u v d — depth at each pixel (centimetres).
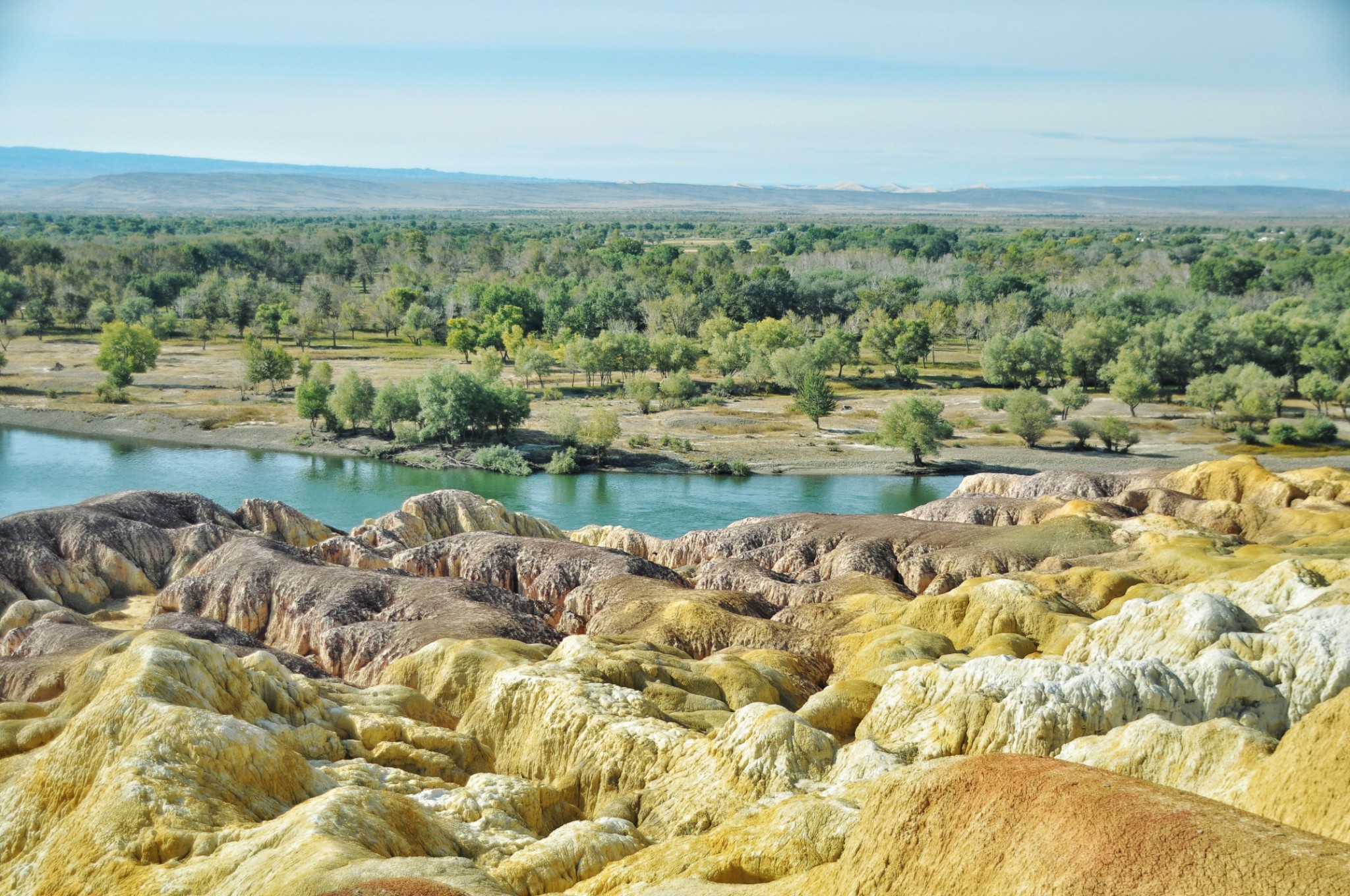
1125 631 4459
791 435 15588
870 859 2238
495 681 4759
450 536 8612
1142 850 1727
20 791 3366
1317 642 3691
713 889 2709
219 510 9312
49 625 6519
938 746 3709
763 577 7825
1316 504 8544
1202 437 15238
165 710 3353
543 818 3734
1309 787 2572
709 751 3941
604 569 7675
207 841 2912
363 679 5994
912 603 6328
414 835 3067
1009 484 10562
